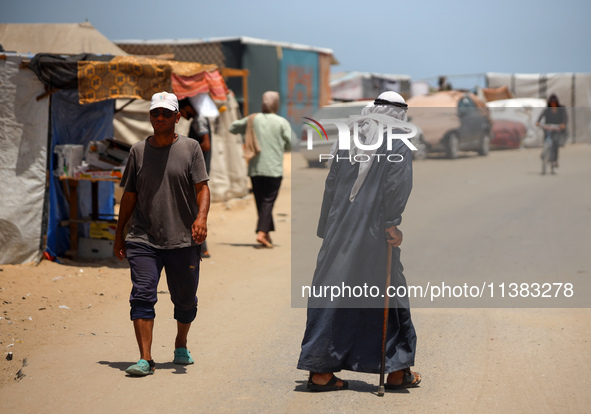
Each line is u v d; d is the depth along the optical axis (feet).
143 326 31.65
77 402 28.37
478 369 32.78
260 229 66.54
